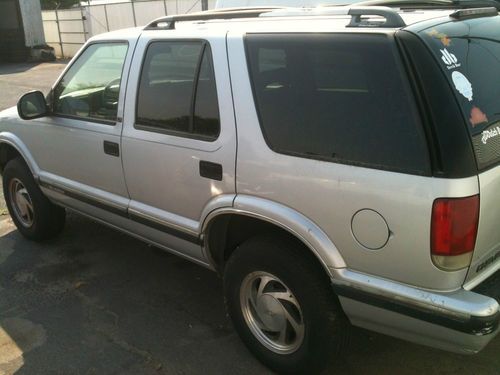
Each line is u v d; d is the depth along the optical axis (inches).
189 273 167.5
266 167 106.3
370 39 94.3
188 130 122.6
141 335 135.9
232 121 112.3
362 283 96.4
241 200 111.1
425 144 86.8
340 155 96.3
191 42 121.9
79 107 156.2
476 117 89.8
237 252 116.6
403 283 93.0
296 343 112.5
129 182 141.5
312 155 99.9
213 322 140.7
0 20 898.7
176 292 156.3
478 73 96.0
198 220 124.7
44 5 1307.8
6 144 187.9
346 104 96.4
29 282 164.7
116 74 144.5
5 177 190.7
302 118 101.9
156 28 139.1
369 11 98.3
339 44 97.8
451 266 87.8
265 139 106.9
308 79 101.8
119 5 810.8
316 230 100.3
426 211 86.7
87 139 151.5
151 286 160.1
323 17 114.0
